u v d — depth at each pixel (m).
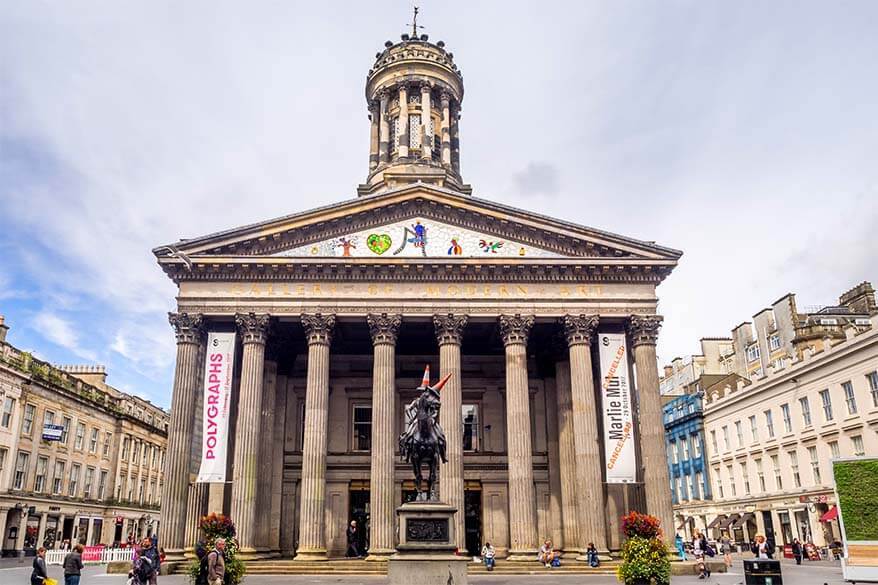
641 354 41.09
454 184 56.84
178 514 37.97
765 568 26.92
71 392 69.12
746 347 94.06
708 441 83.19
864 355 54.44
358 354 50.78
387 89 60.16
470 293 41.69
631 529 26.92
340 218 42.34
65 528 68.19
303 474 39.03
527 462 39.44
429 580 19.64
